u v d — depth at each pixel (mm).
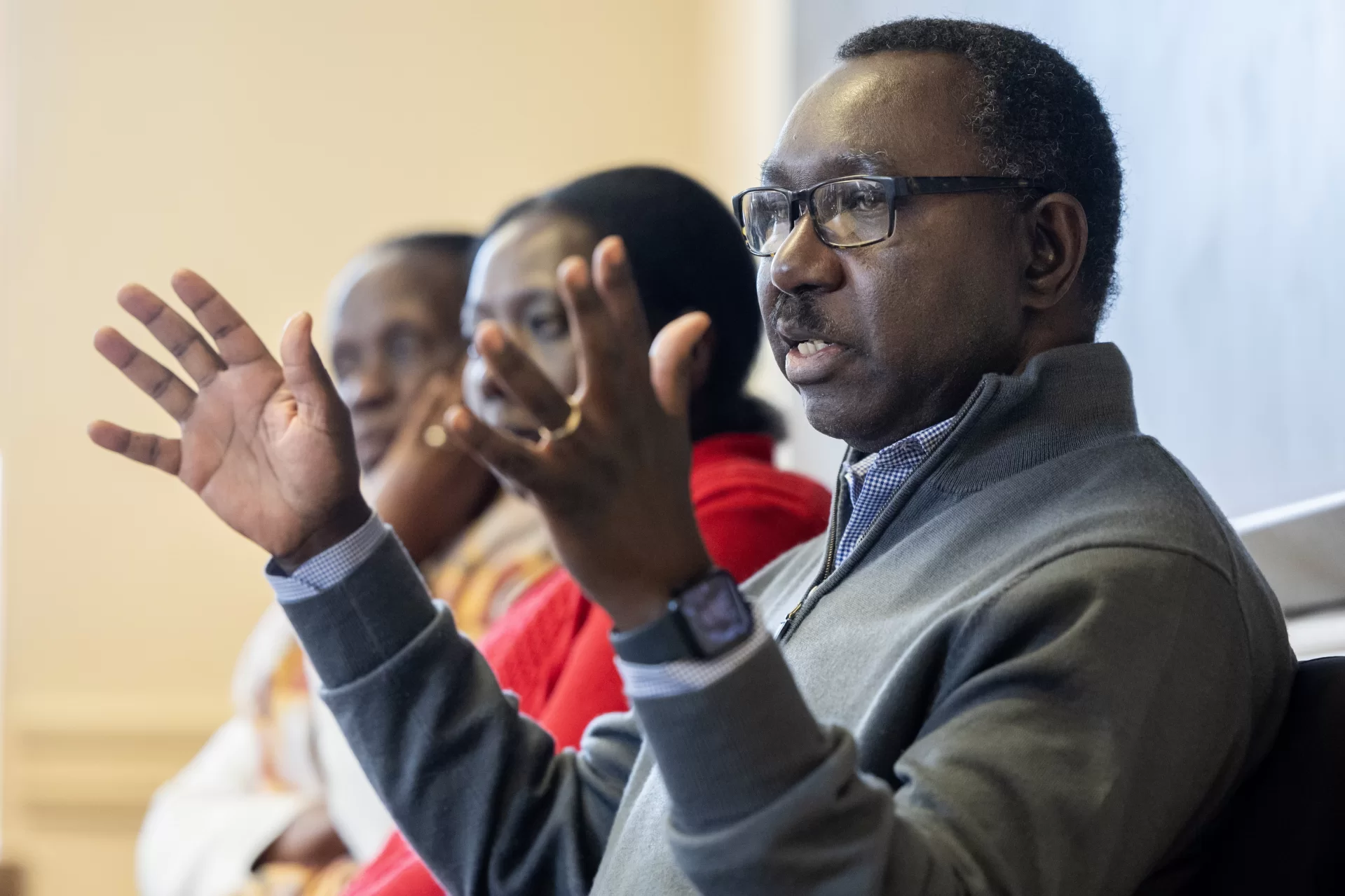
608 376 1886
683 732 1906
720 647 1908
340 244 9461
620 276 1881
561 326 4438
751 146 8602
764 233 2771
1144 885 2432
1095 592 2219
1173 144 4246
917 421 2721
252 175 9453
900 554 2631
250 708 6371
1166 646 2225
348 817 5309
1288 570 3471
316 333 9375
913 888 1886
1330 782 2342
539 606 4277
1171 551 2293
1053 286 2729
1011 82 2723
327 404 2855
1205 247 4066
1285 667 2553
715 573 1939
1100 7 4715
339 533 2924
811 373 2693
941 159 2656
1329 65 3461
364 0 9648
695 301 4582
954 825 2008
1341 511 3182
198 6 9508
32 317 9203
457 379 5863
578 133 9742
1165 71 4273
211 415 2896
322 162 9516
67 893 8797
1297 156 3596
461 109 9672
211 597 9062
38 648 8977
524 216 4656
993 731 2109
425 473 5508
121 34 9445
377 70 9633
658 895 2473
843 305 2650
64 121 9367
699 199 4672
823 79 2830
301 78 9562
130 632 9016
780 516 4055
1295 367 3596
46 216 9297
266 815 5906
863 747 2311
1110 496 2436
